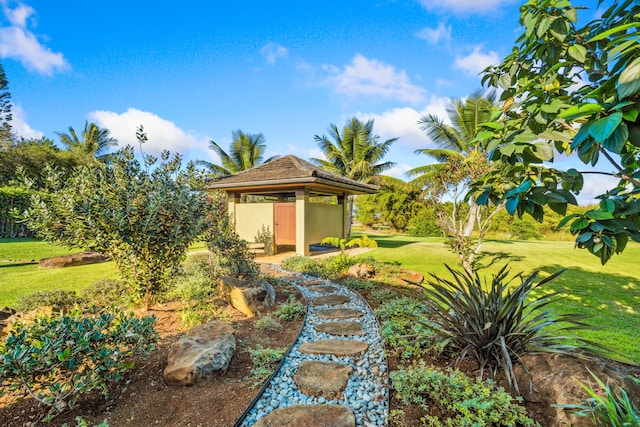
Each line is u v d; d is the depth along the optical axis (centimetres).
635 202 162
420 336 344
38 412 254
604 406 206
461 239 877
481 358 304
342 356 359
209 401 269
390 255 1165
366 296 613
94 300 518
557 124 193
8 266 945
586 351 312
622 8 201
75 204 406
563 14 203
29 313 425
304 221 1138
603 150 187
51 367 250
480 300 327
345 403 271
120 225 414
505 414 229
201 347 331
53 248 1312
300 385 293
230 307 525
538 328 296
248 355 362
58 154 2434
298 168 1163
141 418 247
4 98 2067
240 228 1296
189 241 511
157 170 503
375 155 2195
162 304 535
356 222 3328
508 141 175
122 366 280
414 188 2173
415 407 256
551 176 200
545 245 1542
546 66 254
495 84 292
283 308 509
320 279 765
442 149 1636
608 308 559
